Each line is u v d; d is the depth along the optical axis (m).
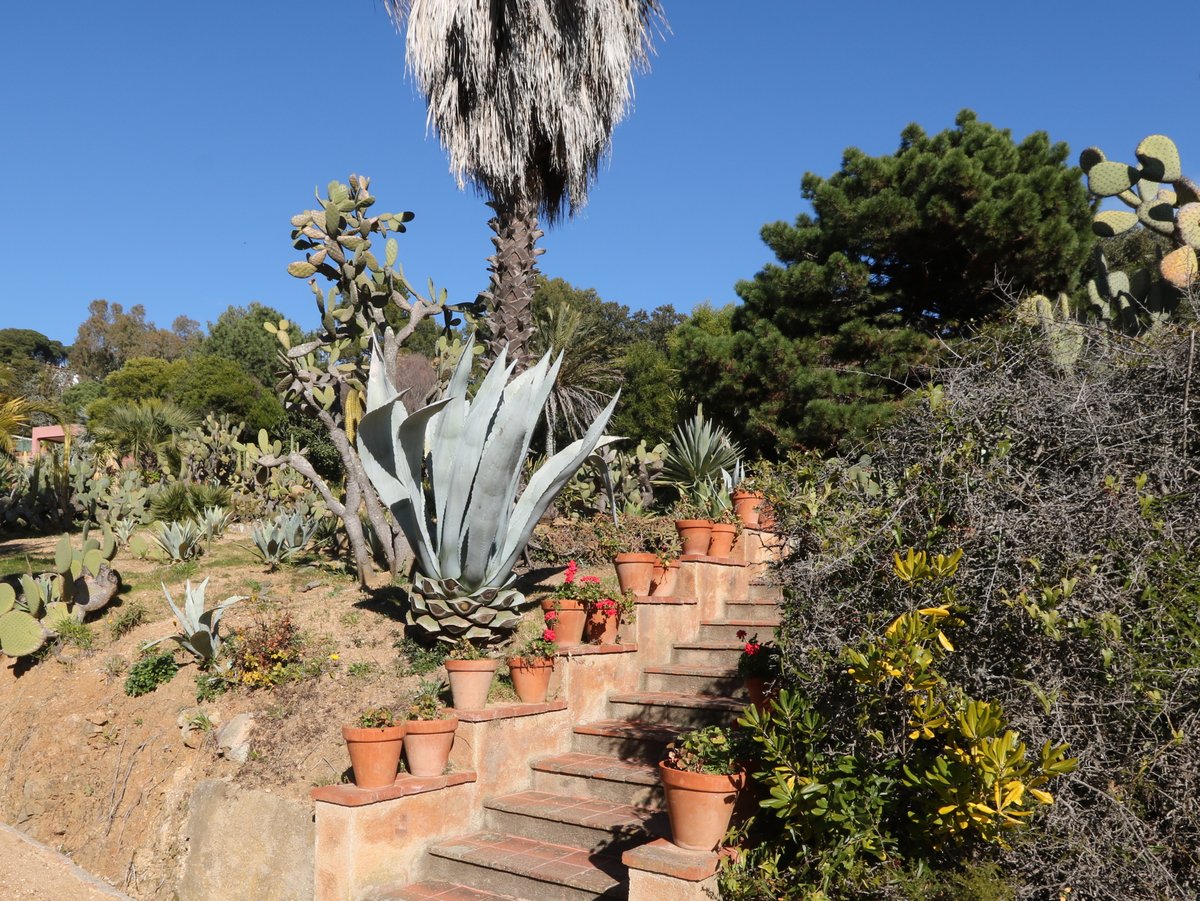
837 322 15.79
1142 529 3.49
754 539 8.32
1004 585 3.57
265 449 14.12
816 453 4.89
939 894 3.33
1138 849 3.20
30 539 12.72
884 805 3.66
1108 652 3.25
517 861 4.95
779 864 3.95
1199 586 3.39
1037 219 13.65
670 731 5.97
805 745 4.04
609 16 8.91
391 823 5.05
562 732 6.20
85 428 23.53
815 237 16.00
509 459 6.40
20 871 6.17
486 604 6.79
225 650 7.02
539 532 9.65
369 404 6.73
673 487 11.90
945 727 3.40
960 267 15.16
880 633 3.76
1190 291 4.27
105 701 7.20
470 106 9.02
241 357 36.09
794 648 4.11
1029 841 3.34
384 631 7.35
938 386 4.27
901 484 4.04
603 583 7.88
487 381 6.64
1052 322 4.33
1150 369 3.94
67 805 6.82
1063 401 3.96
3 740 7.52
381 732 5.09
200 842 5.83
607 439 7.13
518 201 9.08
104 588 8.42
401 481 6.59
